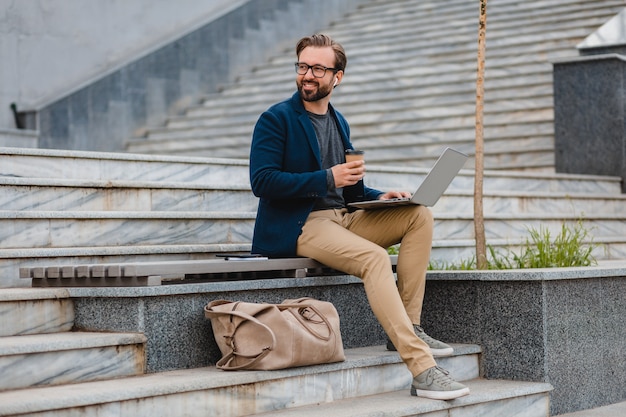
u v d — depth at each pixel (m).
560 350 6.59
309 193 5.86
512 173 10.62
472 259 8.49
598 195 10.95
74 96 13.67
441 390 5.62
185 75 15.66
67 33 14.09
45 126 13.21
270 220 6.15
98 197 7.31
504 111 13.05
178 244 7.35
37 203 6.99
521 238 9.49
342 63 6.15
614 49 12.09
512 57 14.57
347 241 5.86
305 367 5.54
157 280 5.48
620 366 7.16
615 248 10.18
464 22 16.38
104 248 6.59
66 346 5.08
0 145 11.70
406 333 5.68
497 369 6.65
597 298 6.95
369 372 5.92
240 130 14.49
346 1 19.33
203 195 7.89
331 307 5.72
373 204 6.08
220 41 16.38
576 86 11.84
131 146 14.51
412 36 16.61
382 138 13.43
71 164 7.65
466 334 6.77
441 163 5.82
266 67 16.98
